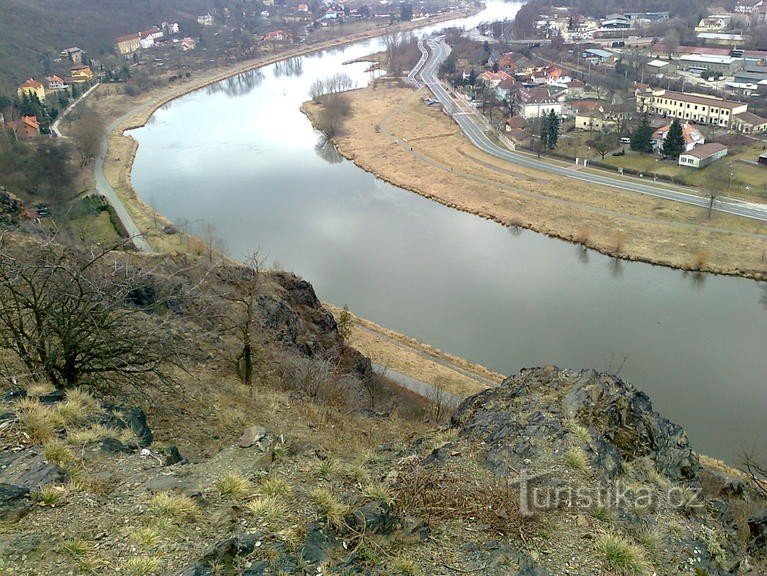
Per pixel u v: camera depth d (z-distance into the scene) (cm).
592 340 5156
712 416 4222
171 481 1338
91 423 1523
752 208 7331
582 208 7669
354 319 5325
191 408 2119
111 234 6756
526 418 1827
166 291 3256
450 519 1357
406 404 3481
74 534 1114
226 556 1088
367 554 1185
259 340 3228
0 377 1764
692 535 1459
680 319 5466
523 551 1271
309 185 8962
